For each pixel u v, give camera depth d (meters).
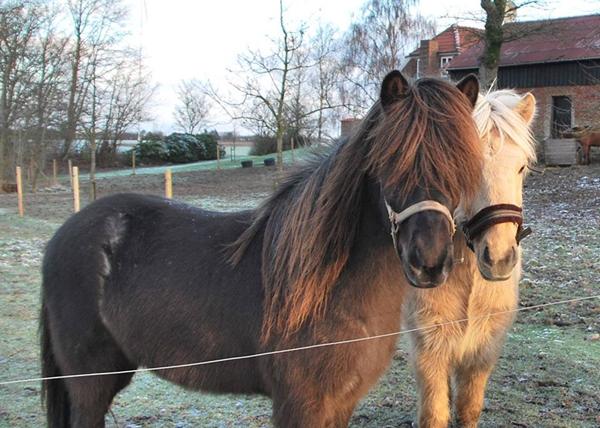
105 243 3.14
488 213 3.07
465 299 3.47
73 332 3.09
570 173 18.45
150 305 2.96
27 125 28.17
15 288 7.98
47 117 28.81
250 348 2.80
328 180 2.61
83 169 38.06
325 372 2.56
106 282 3.10
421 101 2.28
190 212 3.26
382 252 2.56
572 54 24.48
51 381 3.29
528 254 9.09
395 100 2.38
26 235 12.62
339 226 2.57
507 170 3.10
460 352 3.55
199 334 2.87
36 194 24.08
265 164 31.98
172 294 2.93
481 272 3.10
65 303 3.12
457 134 2.24
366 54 28.31
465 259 3.42
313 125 16.41
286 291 2.62
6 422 4.18
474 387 3.75
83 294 3.09
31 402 4.52
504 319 3.60
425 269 2.17
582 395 4.45
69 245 3.20
